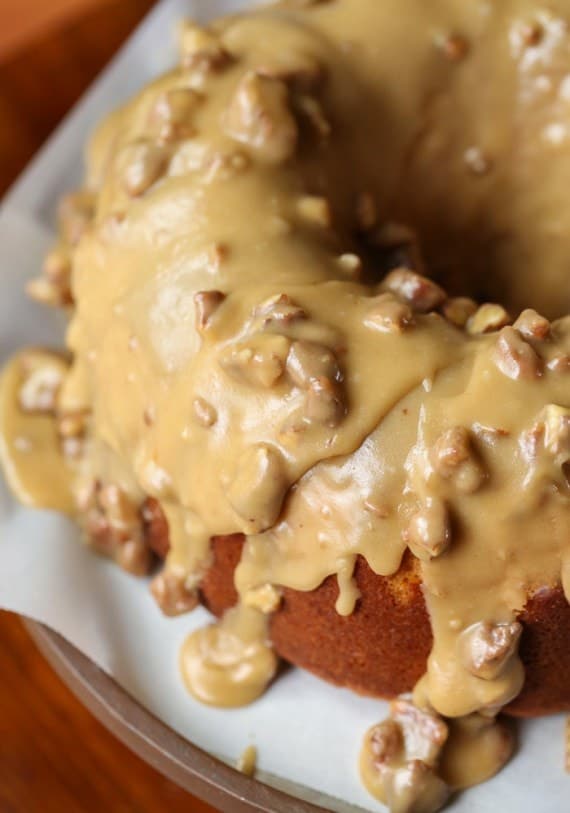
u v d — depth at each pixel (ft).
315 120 2.06
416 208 2.15
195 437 1.88
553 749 1.94
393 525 1.82
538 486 1.78
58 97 2.51
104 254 2.02
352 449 1.82
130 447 1.98
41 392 2.23
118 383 1.98
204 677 2.00
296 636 1.95
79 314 2.06
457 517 1.80
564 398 1.80
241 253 1.93
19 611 2.04
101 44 2.54
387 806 1.91
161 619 2.06
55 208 2.39
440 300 1.92
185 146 2.02
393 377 1.82
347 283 1.91
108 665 2.02
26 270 2.35
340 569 1.84
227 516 1.87
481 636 1.83
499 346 1.81
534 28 2.12
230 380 1.86
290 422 1.82
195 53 2.08
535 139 2.14
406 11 2.14
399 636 1.90
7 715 2.11
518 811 1.90
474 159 2.15
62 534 2.13
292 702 1.99
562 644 1.87
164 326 1.93
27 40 2.54
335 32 2.12
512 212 2.16
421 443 1.80
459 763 1.91
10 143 2.47
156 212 1.99
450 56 2.12
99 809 2.05
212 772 1.89
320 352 1.82
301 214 1.99
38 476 2.16
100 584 2.09
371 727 1.96
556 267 2.15
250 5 2.49
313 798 1.93
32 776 2.08
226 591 1.98
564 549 1.80
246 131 2.01
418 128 2.13
